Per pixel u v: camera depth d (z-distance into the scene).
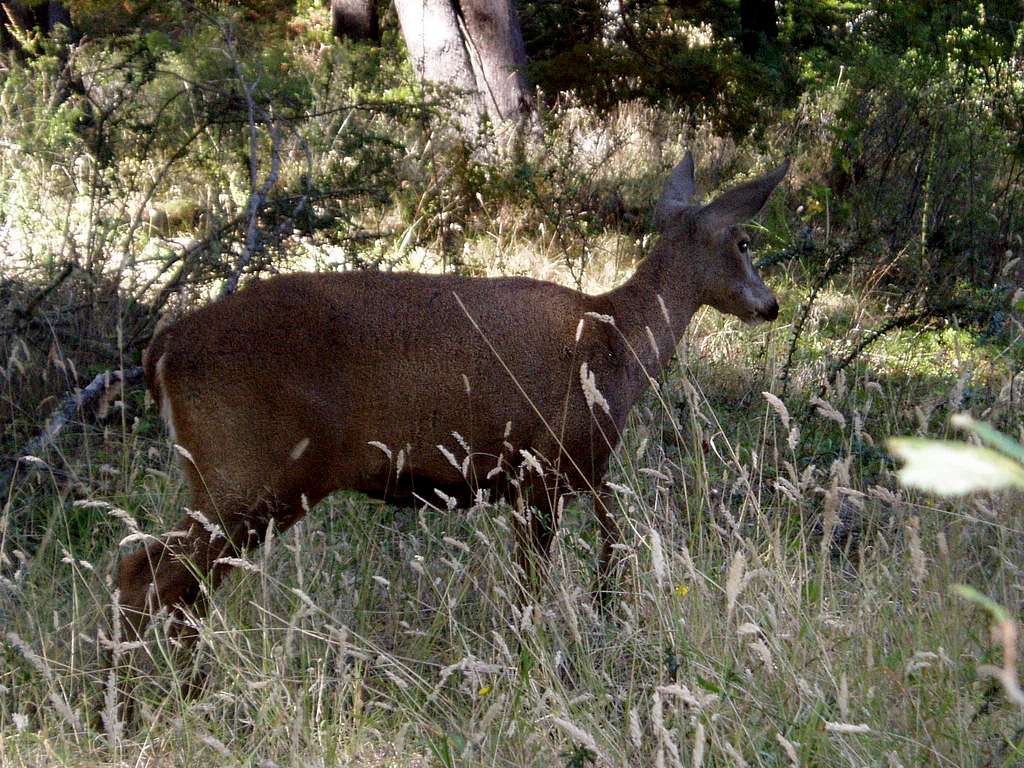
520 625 7.57
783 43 27.70
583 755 6.02
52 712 6.99
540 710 6.67
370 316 7.83
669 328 9.50
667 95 21.38
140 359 11.00
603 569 8.88
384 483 8.17
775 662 6.91
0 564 8.67
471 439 8.20
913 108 19.88
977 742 6.42
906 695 6.60
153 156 15.88
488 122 18.41
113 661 7.07
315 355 7.60
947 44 19.78
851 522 10.45
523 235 17.25
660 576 6.75
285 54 21.73
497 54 22.05
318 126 16.80
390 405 7.87
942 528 8.23
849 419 12.05
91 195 13.01
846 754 6.16
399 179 16.28
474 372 8.05
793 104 23.14
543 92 22.12
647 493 9.66
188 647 7.49
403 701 7.41
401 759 6.46
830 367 12.91
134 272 12.04
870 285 17.09
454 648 7.64
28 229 14.16
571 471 8.67
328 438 7.68
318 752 6.54
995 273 17.27
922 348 15.00
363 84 20.25
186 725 6.54
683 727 6.32
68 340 10.99
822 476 10.82
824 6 28.72
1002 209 18.34
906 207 18.92
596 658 7.74
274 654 6.98
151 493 9.37
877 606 7.42
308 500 7.77
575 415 8.52
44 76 17.55
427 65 21.72
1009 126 19.47
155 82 17.23
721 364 13.78
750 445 11.33
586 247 16.45
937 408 11.96
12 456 9.70
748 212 9.55
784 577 7.46
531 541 8.54
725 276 9.66
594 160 20.03
